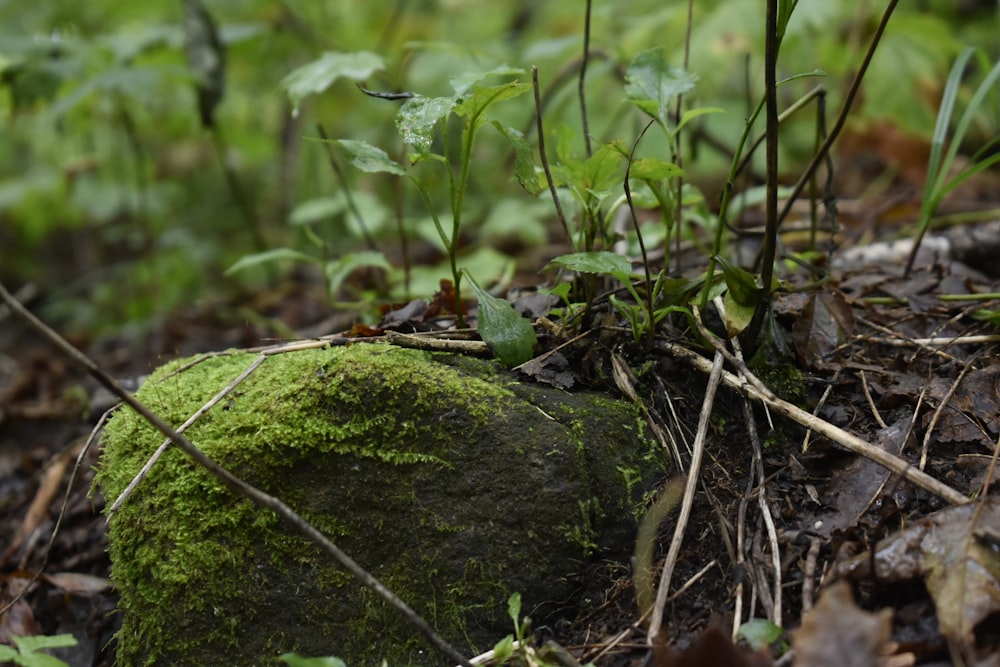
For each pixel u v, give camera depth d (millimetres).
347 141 829
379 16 1890
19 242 1920
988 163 919
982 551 739
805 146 1490
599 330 866
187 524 819
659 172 820
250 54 1449
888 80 1289
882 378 858
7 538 982
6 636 875
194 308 1399
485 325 844
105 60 1287
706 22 1331
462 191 831
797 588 776
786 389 849
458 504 813
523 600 807
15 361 1414
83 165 1463
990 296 911
